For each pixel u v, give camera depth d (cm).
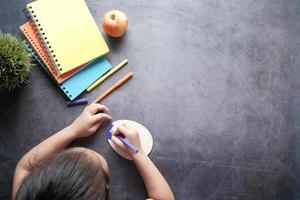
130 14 121
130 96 118
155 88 119
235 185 117
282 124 121
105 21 114
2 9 119
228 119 119
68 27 116
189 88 120
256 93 121
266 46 123
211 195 116
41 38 114
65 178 83
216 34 123
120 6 121
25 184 84
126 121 116
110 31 115
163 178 110
